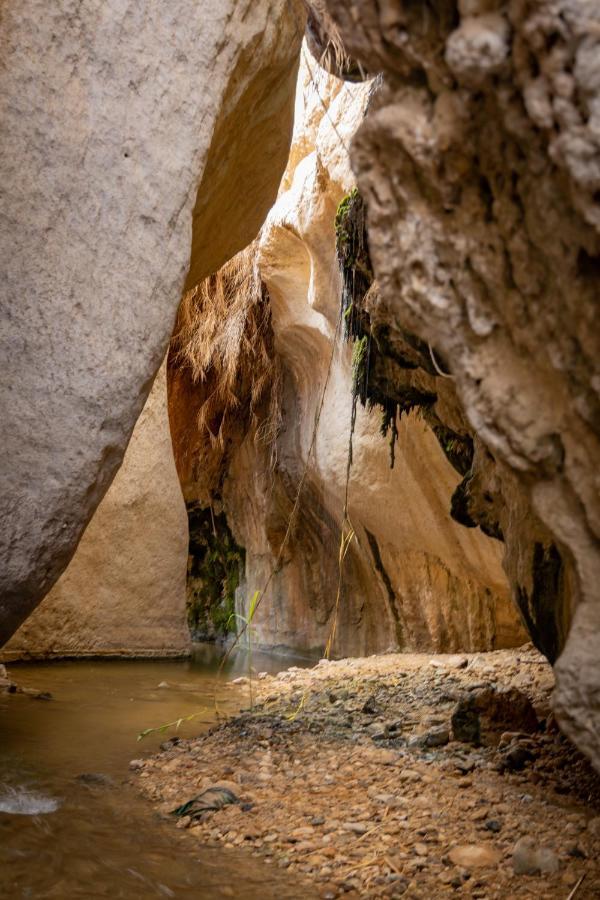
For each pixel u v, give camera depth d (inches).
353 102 271.6
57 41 155.1
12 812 127.3
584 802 131.8
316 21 183.6
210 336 435.5
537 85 64.7
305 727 191.9
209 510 495.2
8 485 145.2
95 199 158.2
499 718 170.9
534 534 140.6
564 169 65.6
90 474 154.8
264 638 432.8
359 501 323.9
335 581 383.2
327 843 117.3
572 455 79.0
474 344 82.4
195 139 175.5
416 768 150.9
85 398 153.5
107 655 334.3
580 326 73.5
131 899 98.0
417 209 80.4
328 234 302.7
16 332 147.0
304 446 375.6
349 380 324.5
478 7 66.6
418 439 280.5
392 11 73.2
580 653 76.7
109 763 163.9
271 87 220.8
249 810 132.0
